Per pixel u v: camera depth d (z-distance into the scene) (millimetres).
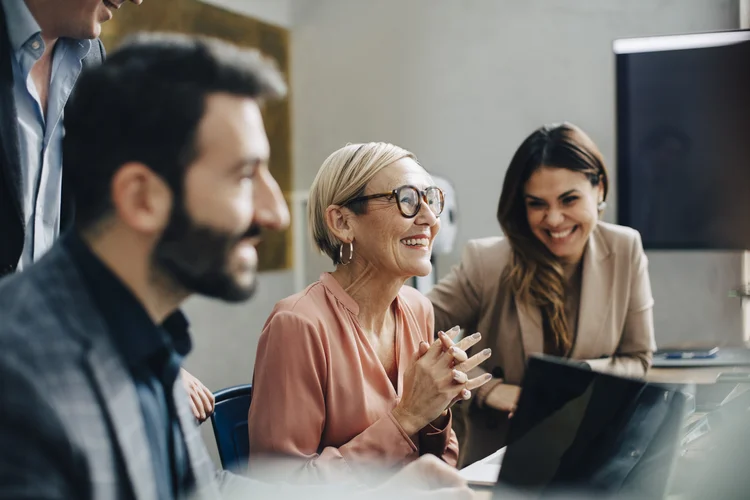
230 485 1003
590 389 1054
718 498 1024
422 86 4137
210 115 651
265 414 1306
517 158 2043
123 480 646
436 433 1447
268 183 705
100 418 634
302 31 4410
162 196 650
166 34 692
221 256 674
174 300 718
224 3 3926
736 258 3424
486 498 1240
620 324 2154
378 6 4227
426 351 1348
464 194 4047
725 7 3471
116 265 678
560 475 1004
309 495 999
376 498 979
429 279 3436
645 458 1040
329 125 4383
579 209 2014
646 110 3178
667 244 3186
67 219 1467
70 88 1477
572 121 3785
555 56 3807
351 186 1400
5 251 1249
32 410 583
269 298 4227
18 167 1250
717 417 1196
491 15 3943
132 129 638
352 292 1437
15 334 608
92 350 644
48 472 579
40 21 1305
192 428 820
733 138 3064
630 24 3645
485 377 1321
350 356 1377
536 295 2094
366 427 1355
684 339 3514
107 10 1357
